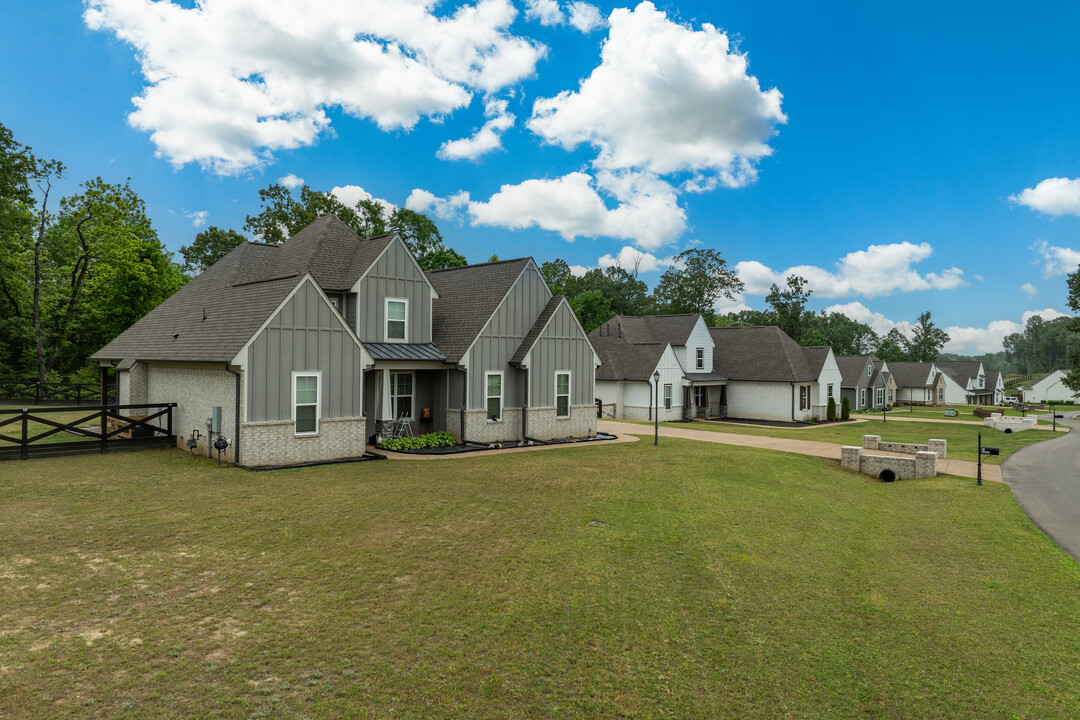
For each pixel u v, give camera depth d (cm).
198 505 1229
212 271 2486
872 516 1428
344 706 555
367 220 4825
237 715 533
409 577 872
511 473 1684
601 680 625
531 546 1031
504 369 2347
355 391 1875
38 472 1530
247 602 768
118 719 520
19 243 3775
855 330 10219
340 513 1195
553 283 7469
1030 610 871
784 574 963
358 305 2072
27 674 583
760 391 4441
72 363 4219
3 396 3388
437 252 5072
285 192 4569
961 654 729
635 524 1200
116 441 1877
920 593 920
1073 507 1555
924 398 7369
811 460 2239
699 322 4400
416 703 566
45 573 841
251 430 1650
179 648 646
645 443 2500
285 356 1717
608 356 4159
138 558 911
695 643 716
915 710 605
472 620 743
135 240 3519
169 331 2181
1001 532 1295
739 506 1405
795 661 689
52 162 3453
